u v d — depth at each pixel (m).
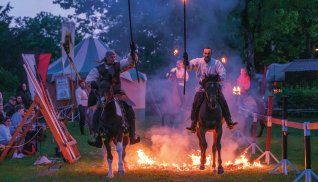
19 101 18.92
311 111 31.44
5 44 55.91
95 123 11.95
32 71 15.57
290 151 16.41
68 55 20.47
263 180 11.23
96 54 30.25
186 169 12.81
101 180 11.45
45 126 17.00
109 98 11.41
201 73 13.25
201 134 12.52
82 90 22.59
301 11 36.03
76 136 21.75
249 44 33.25
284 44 46.62
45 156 15.26
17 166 13.91
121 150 11.94
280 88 33.53
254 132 15.64
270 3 31.72
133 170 12.70
